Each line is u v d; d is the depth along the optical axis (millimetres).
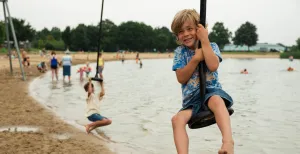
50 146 6566
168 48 154125
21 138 7051
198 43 2969
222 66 51812
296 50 110688
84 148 6543
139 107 11562
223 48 169125
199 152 6469
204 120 2828
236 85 21344
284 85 21438
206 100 2842
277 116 10195
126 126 8547
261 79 26609
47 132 7703
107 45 135375
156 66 47500
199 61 2893
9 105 11000
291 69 39406
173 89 17719
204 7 2939
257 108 11734
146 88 18094
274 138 7547
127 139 7316
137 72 33281
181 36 3039
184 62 3045
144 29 144250
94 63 49719
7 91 14609
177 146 2752
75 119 9258
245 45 173125
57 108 10844
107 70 36188
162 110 10992
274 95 15891
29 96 13312
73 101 12398
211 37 166125
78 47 125500
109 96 14438
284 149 6699
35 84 18562
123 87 18469
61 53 91125
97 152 6324
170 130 8148
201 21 2957
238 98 14703
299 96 15453
